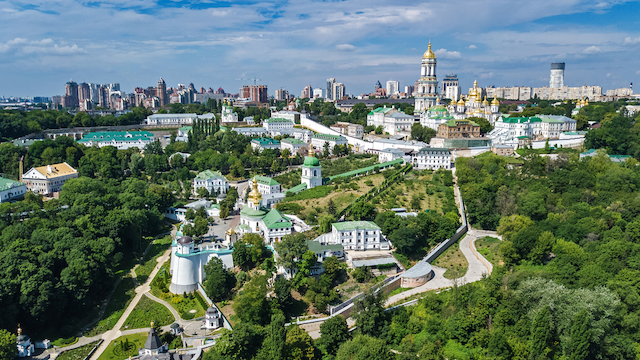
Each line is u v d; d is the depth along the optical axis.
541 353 189.75
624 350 198.00
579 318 190.12
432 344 198.62
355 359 194.38
